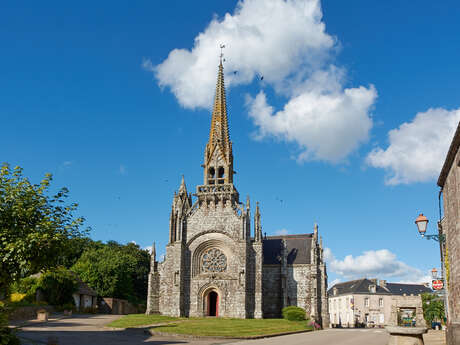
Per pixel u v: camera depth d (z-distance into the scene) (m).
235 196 85.31
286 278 83.62
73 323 56.47
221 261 79.12
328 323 81.81
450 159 31.12
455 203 30.78
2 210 29.20
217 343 39.47
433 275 51.81
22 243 27.77
